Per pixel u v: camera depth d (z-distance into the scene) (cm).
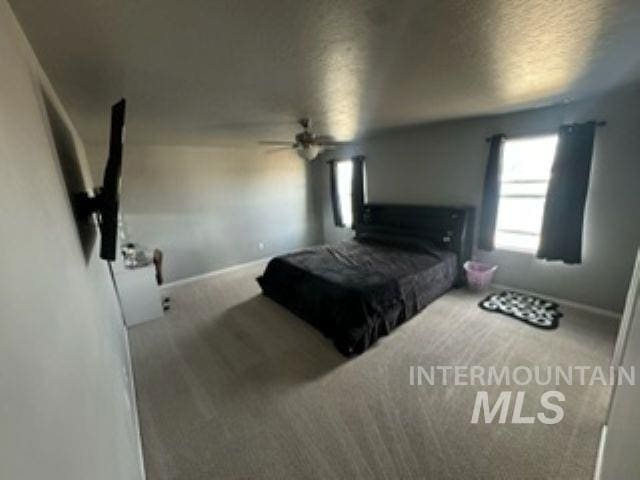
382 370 244
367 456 172
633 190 274
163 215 461
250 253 569
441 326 302
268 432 192
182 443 187
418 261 359
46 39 121
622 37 144
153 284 354
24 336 46
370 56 159
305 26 125
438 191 427
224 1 104
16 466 35
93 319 119
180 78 178
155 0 101
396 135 464
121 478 100
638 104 260
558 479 154
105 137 348
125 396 168
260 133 382
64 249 91
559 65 183
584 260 312
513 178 360
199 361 271
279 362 263
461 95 246
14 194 54
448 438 180
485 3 112
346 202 605
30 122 85
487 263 391
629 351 112
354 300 275
